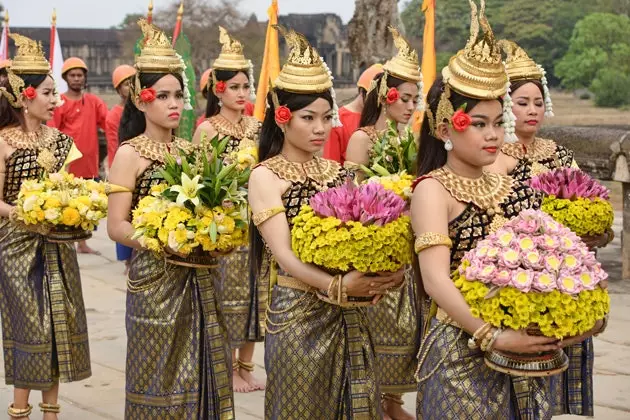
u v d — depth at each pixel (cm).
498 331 403
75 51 7569
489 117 430
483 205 433
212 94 866
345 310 514
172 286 589
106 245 1461
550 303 393
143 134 625
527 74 630
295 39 526
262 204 519
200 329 592
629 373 784
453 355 430
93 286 1166
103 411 735
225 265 782
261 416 718
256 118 885
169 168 581
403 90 711
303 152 534
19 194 674
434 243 424
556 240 398
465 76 428
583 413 602
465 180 438
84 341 701
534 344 402
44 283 684
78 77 1360
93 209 682
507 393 428
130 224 600
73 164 1362
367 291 478
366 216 464
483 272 396
